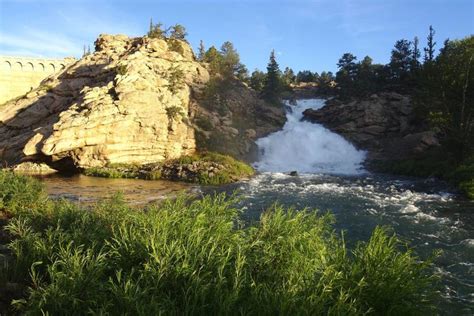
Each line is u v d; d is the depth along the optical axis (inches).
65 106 2135.8
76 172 1712.6
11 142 1909.4
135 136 1726.1
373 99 2460.6
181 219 349.4
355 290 265.0
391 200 1036.5
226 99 2482.8
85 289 259.4
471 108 1525.6
